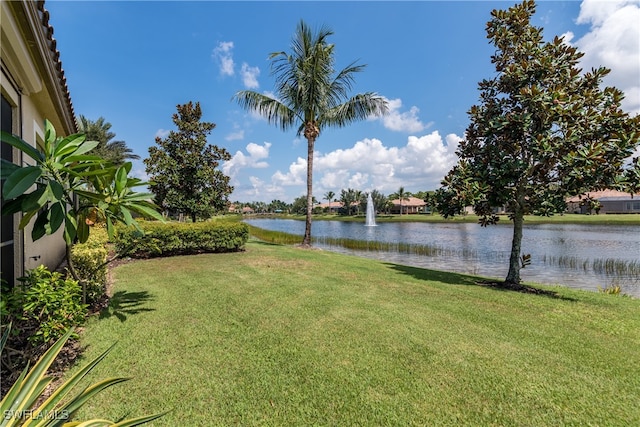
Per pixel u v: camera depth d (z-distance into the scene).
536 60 6.14
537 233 27.03
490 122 6.34
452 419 2.28
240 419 2.21
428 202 7.45
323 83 12.05
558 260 13.20
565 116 5.67
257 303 4.76
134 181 3.48
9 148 3.43
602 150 5.26
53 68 3.69
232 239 10.46
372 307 4.74
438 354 3.25
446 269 11.52
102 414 2.19
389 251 16.58
